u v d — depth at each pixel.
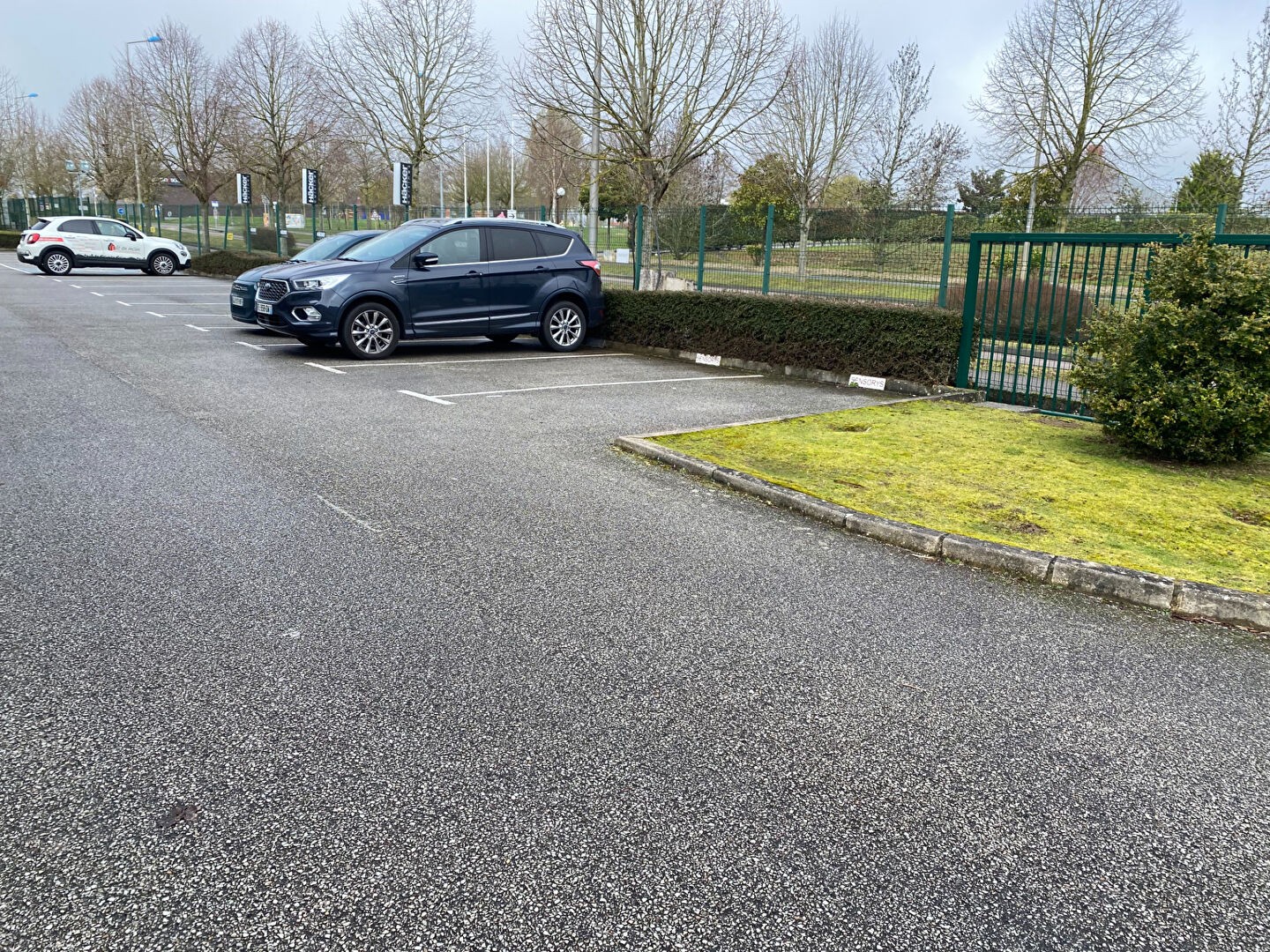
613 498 5.75
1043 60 27.45
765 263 15.16
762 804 2.70
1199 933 2.25
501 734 3.01
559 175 48.28
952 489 5.96
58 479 5.73
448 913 2.22
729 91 18.42
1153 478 6.35
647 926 2.20
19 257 27.75
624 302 13.23
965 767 2.93
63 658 3.41
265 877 2.32
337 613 3.89
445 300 11.73
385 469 6.23
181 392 8.81
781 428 7.84
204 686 3.25
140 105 40.34
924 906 2.31
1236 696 3.47
